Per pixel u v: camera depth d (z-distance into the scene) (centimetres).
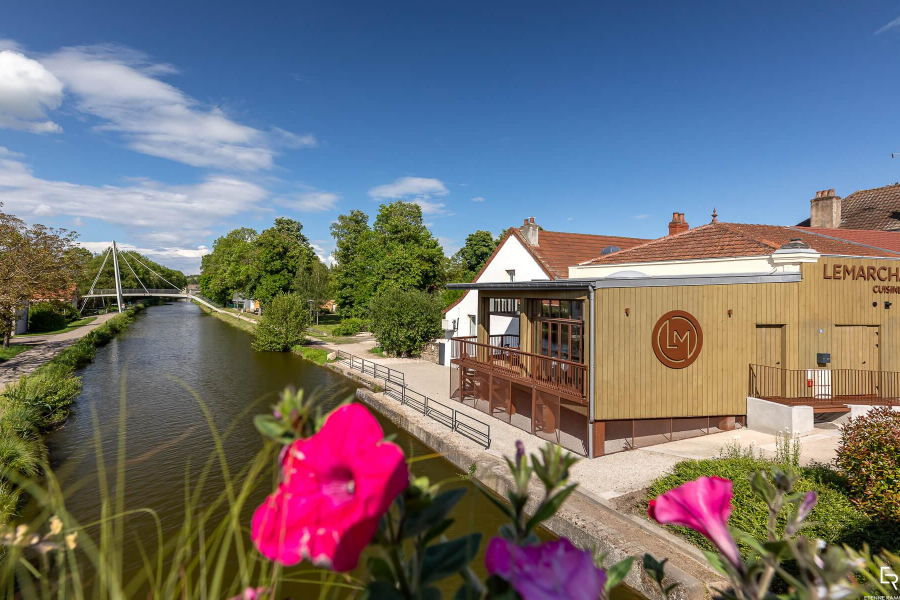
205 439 1438
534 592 58
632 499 884
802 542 82
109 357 3152
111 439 1441
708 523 91
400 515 73
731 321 1205
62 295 2870
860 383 1247
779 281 1216
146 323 5925
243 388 2208
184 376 2505
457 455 1173
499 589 69
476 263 5634
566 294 1259
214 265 9244
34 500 809
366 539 57
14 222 2570
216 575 86
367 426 64
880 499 624
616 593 677
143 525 878
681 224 2056
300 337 3503
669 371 1180
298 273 5528
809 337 1230
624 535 752
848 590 73
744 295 1208
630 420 1188
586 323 1183
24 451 902
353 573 94
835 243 1667
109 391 2133
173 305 10925
